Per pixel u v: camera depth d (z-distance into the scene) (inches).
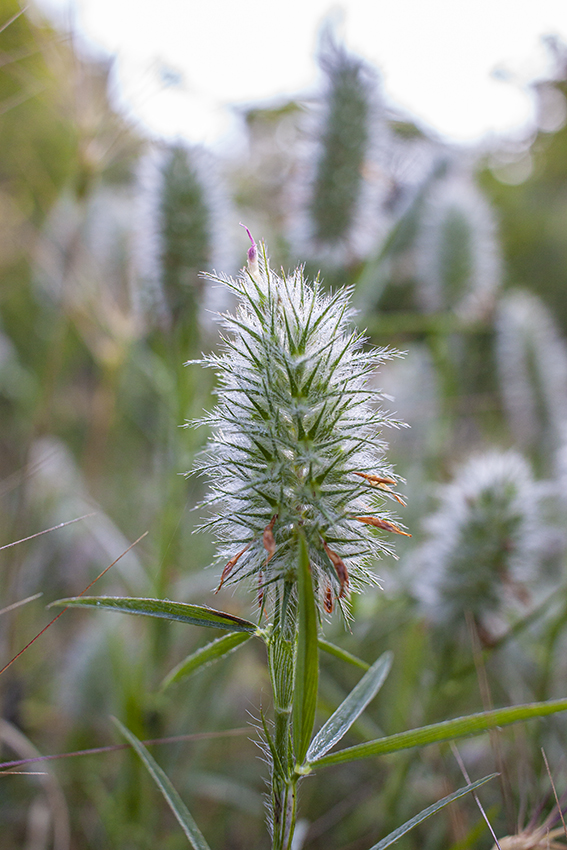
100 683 12.3
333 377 7.1
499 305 19.1
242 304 7.2
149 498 18.0
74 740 12.4
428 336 20.0
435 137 18.5
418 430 18.3
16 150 19.7
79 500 15.3
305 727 6.9
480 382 21.3
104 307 14.3
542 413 18.2
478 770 11.1
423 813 7.1
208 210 12.3
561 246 39.0
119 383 16.9
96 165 12.6
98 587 15.0
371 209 15.2
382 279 16.0
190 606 7.1
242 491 7.1
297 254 15.1
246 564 7.2
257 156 20.7
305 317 7.1
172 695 11.5
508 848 7.9
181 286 12.0
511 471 11.0
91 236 16.3
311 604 6.7
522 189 42.2
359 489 7.1
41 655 14.5
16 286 21.1
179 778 11.5
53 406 19.2
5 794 12.1
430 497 15.2
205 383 12.8
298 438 7.1
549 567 13.5
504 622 10.8
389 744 6.9
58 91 12.5
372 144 14.9
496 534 10.4
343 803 11.7
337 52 15.0
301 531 6.7
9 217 16.1
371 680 7.6
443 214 16.9
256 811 11.4
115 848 10.3
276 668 7.1
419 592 10.9
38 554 14.9
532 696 11.8
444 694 10.6
